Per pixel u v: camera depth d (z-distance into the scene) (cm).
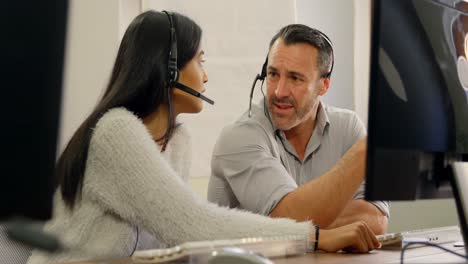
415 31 106
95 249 133
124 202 132
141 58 145
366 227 134
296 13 273
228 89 250
